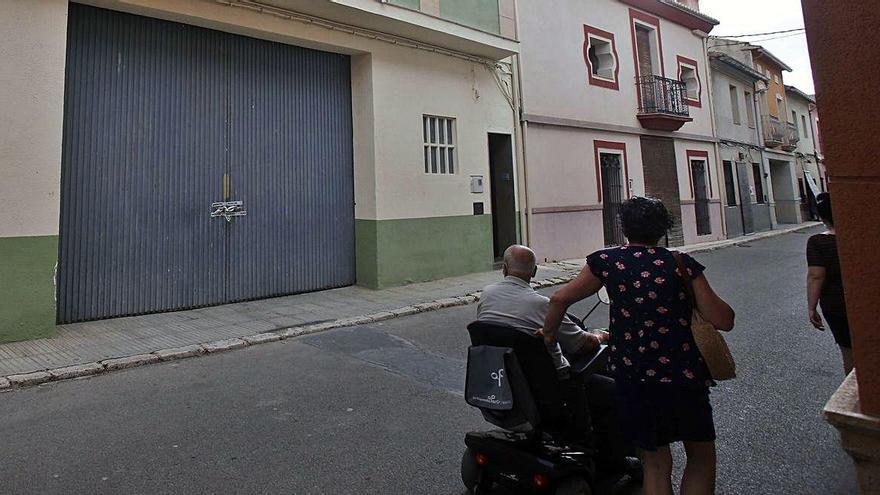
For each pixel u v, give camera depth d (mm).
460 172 10773
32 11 6027
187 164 7680
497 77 11852
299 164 8977
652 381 2279
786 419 3857
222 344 5977
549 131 13328
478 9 10477
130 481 3107
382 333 6691
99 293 6875
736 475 3086
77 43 6738
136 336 6211
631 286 2355
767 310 7570
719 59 20375
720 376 2311
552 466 2676
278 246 8695
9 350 5543
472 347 2906
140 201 7234
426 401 4410
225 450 3510
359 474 3191
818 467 3164
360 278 9641
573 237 13688
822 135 1623
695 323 2320
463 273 10758
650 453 2408
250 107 8383
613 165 15289
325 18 8648
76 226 6684
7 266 5789
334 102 9492
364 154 9516
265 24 8062
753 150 23297
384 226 9414
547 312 2684
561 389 2842
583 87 14367
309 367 5332
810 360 5254
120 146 7062
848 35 1567
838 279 3580
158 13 7207
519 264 3088
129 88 7156
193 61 7766
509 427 2748
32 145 5980
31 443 3605
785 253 15039
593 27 14938
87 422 3965
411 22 9133
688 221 17750
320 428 3863
